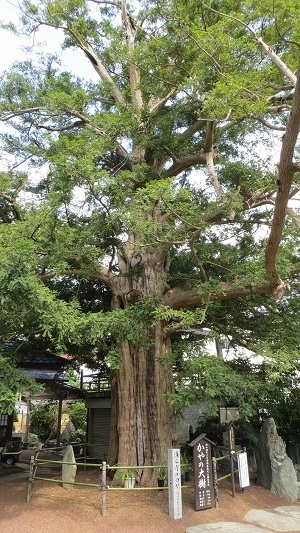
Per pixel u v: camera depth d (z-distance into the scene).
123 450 9.92
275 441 10.45
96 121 10.29
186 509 7.87
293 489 9.84
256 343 9.56
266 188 9.37
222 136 11.93
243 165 9.59
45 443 20.94
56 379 15.83
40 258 8.44
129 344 10.59
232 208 8.50
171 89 11.66
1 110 11.48
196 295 9.81
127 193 9.13
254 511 8.30
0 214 11.51
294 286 9.86
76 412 21.98
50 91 11.47
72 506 7.88
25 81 12.60
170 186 7.49
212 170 9.66
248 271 9.06
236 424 12.09
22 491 9.23
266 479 10.34
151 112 11.49
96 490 9.13
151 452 9.80
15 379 6.83
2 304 6.43
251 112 7.77
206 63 8.45
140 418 10.10
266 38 7.95
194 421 14.62
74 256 9.02
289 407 12.71
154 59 10.10
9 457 14.90
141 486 9.39
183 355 9.36
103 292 12.70
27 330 7.92
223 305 10.41
